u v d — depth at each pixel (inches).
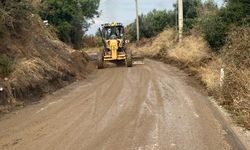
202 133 400.8
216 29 936.9
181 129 415.8
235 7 866.8
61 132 404.8
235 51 670.5
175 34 1612.9
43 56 791.7
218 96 589.9
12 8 724.0
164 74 908.6
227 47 765.9
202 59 975.0
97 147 354.9
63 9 1562.5
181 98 593.6
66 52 1024.9
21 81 598.2
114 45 1171.3
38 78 657.6
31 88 615.2
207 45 1035.3
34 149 350.9
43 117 473.7
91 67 1120.8
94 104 549.3
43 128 421.7
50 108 527.5
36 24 940.6
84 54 1205.7
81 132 403.9
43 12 1368.1
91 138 382.6
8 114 498.6
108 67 1170.0
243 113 461.4
